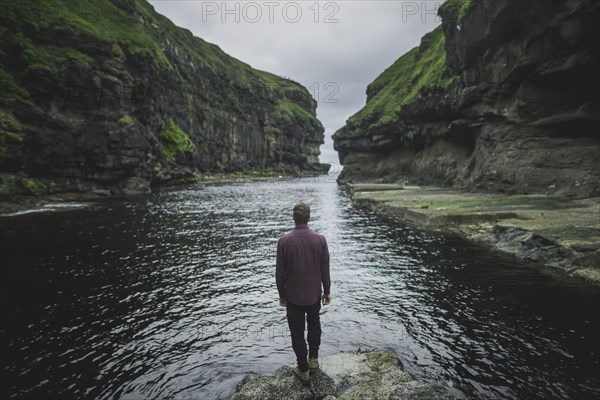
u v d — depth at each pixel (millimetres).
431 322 7703
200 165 104000
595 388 5223
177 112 90188
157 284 10617
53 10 46844
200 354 6512
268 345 6848
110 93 48938
